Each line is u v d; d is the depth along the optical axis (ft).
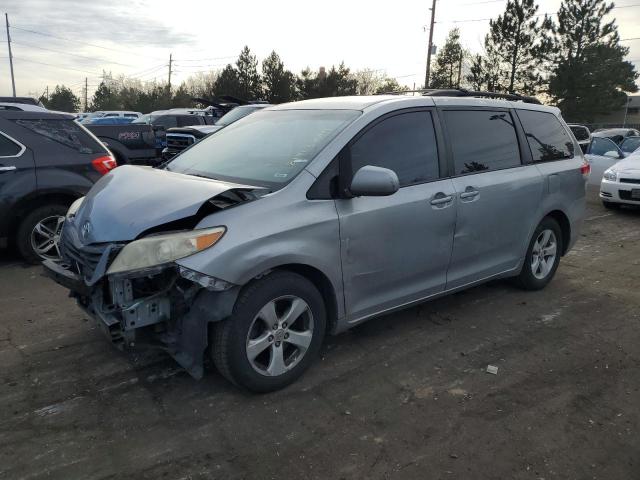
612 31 143.33
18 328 14.49
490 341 14.10
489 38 139.13
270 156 12.53
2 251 22.12
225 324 10.46
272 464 9.26
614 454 9.63
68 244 11.55
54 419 10.41
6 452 9.45
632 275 20.20
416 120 13.56
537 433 10.19
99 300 10.76
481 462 9.37
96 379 11.88
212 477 8.93
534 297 17.43
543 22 137.39
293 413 10.71
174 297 10.43
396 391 11.59
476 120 15.11
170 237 9.87
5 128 19.49
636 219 32.04
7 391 11.37
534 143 16.89
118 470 9.05
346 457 9.45
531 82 138.51
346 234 11.71
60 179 20.06
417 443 9.86
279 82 160.86
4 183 19.13
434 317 15.57
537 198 16.47
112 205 11.00
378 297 12.83
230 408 10.84
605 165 40.70
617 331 14.89
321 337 11.90
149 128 39.65
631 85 163.63
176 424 10.31
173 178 11.65
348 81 168.04
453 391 11.62
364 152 12.29
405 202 12.73
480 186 14.55
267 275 10.82
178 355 10.61
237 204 10.59
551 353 13.48
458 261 14.47
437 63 174.70
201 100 44.73
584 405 11.17
